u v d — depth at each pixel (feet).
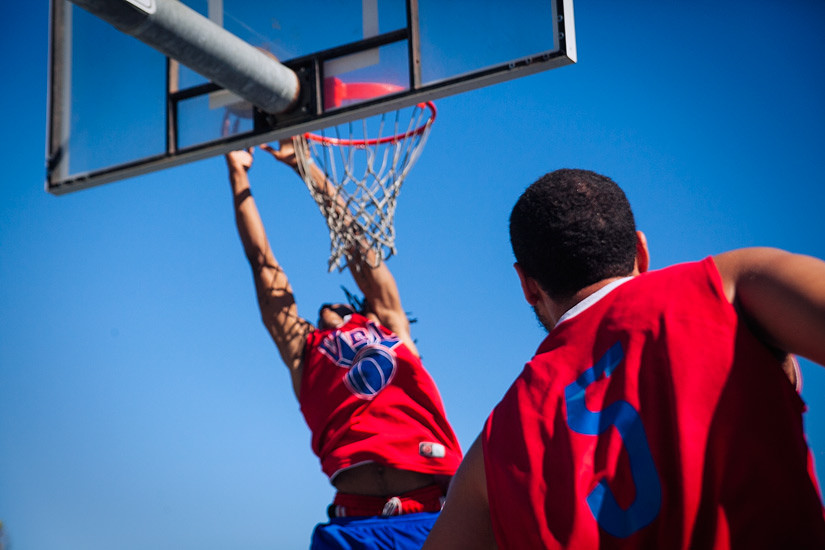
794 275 4.34
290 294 14.57
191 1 14.70
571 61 12.01
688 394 4.44
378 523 12.30
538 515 4.58
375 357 13.12
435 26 13.10
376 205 16.56
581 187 5.46
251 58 13.07
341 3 13.94
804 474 4.32
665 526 4.28
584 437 4.64
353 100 13.46
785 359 4.74
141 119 15.29
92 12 11.55
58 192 15.88
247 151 15.89
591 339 4.96
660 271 5.04
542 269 5.44
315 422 13.12
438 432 12.91
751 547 4.18
